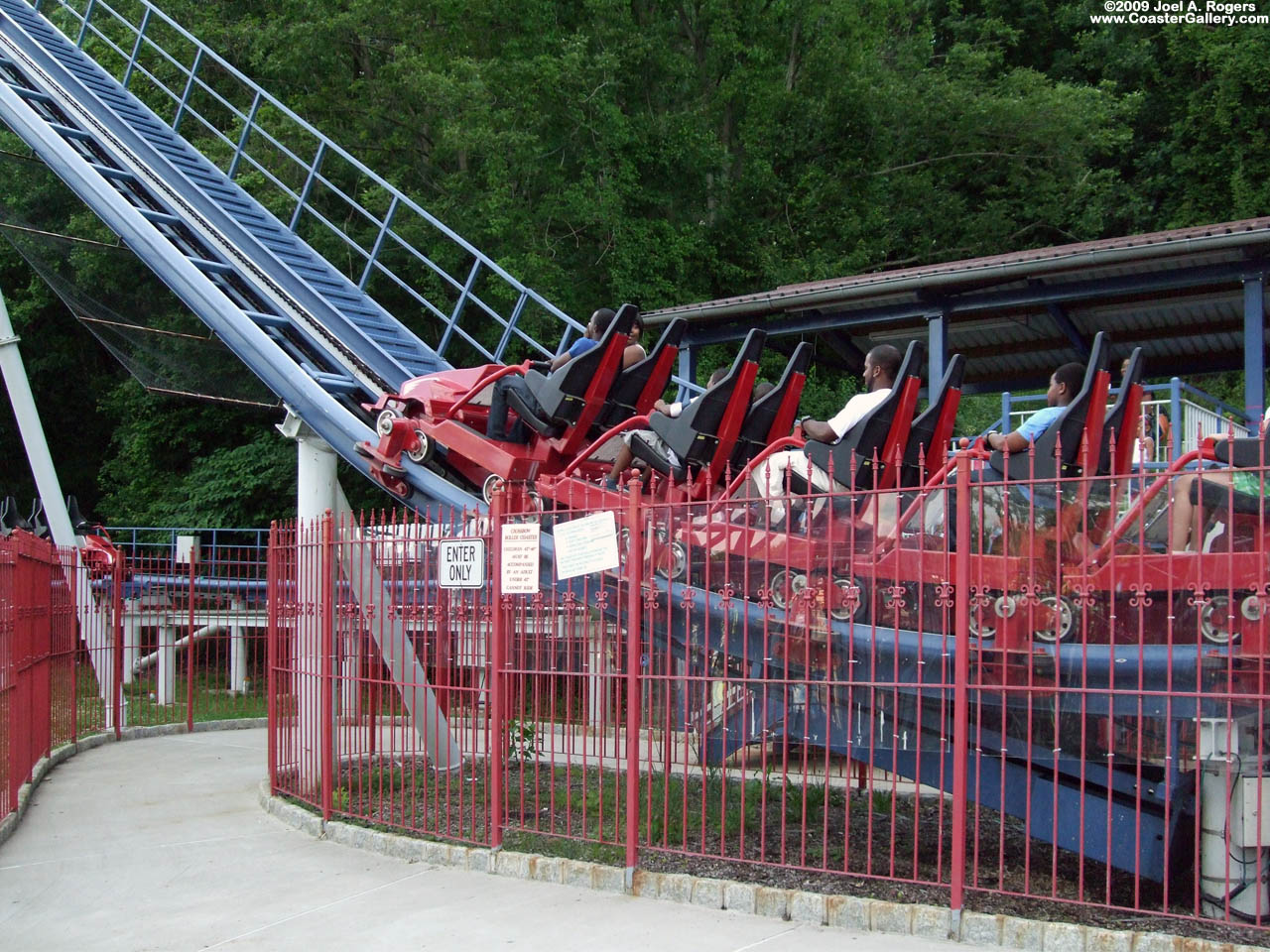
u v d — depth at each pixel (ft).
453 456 33.17
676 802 25.22
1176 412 36.06
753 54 88.63
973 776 20.25
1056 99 94.63
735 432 26.68
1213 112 103.55
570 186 75.82
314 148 74.02
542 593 23.24
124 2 82.79
